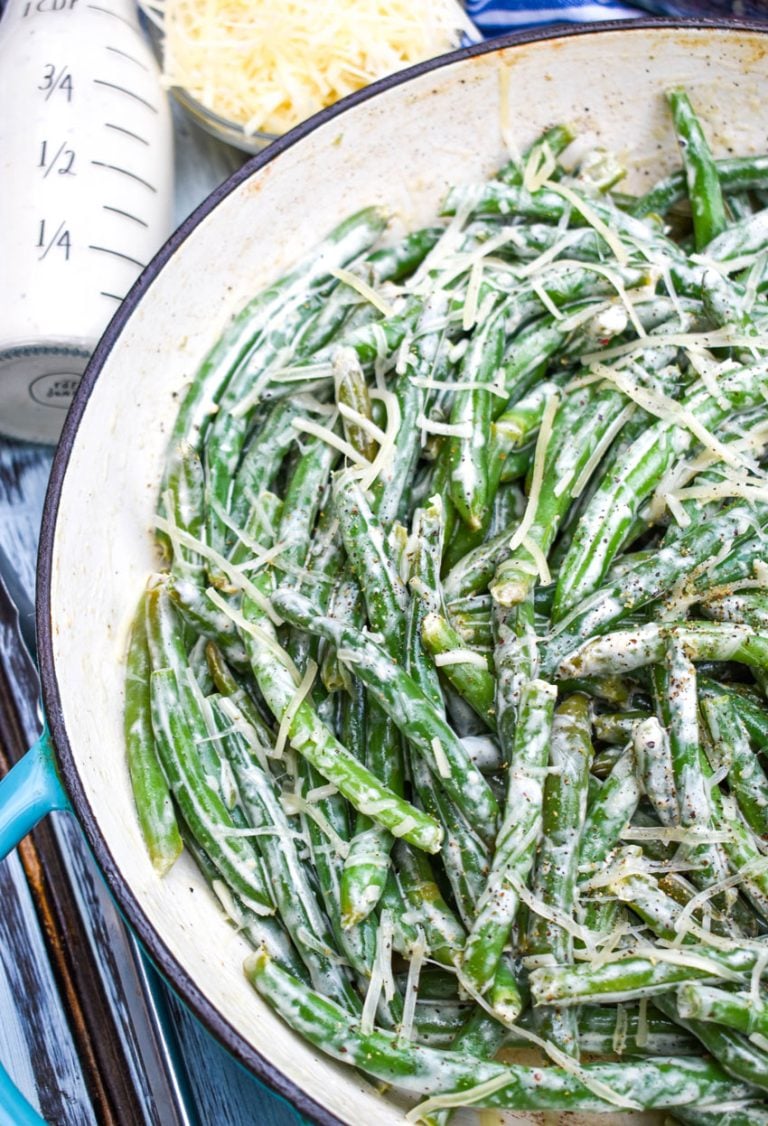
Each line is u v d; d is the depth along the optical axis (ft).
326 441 1.71
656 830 1.58
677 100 1.84
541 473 1.68
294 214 1.80
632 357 1.73
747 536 1.65
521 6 2.11
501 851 1.55
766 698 1.63
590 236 1.78
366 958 1.55
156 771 1.62
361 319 1.77
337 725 1.64
